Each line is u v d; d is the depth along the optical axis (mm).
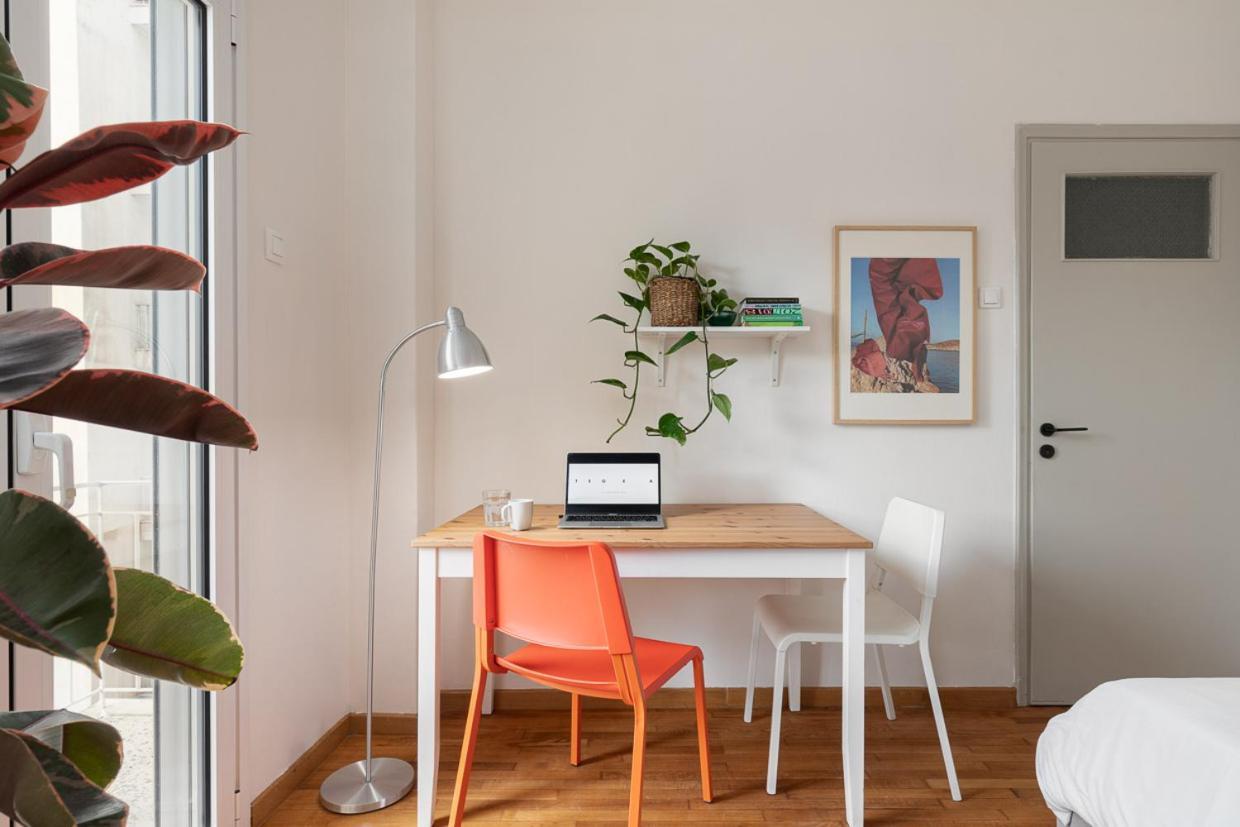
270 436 1820
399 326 2246
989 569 2441
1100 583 2418
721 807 1777
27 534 468
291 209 1936
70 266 533
